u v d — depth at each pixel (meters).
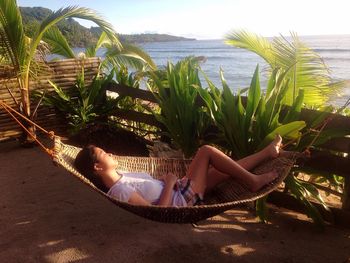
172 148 6.97
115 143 7.50
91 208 4.96
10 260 3.86
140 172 4.30
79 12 7.52
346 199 4.51
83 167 3.85
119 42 8.24
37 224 4.57
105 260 3.84
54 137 4.13
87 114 8.18
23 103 7.67
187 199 3.88
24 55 7.34
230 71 61.38
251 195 3.82
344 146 4.50
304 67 5.62
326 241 4.23
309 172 4.66
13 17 6.89
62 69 8.43
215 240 4.20
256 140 4.80
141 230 4.39
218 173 4.21
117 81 8.91
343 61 74.12
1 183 5.95
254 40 6.31
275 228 4.51
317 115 4.67
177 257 3.89
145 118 7.62
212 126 5.75
